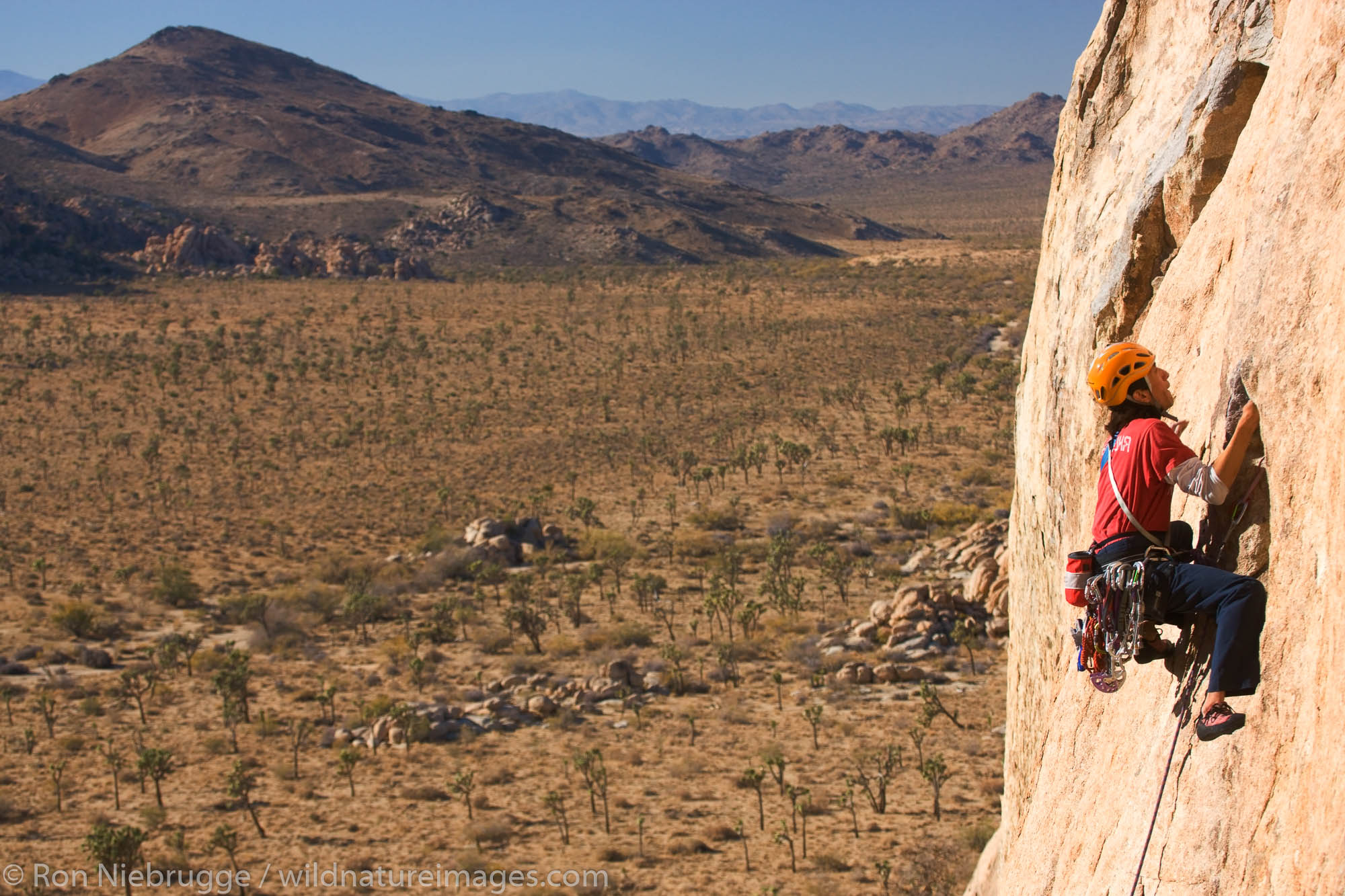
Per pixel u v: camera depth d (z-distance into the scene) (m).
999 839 11.73
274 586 72.88
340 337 163.88
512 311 185.88
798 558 74.06
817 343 150.38
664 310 182.25
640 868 35.12
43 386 131.00
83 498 93.12
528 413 122.38
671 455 104.00
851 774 42.34
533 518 80.75
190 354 149.50
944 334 150.00
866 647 56.72
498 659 59.09
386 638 63.41
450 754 46.25
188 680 56.47
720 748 45.72
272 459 106.81
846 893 32.69
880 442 105.38
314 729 49.62
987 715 47.53
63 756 46.44
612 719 49.97
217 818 40.44
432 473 102.06
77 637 62.44
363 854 36.91
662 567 74.75
